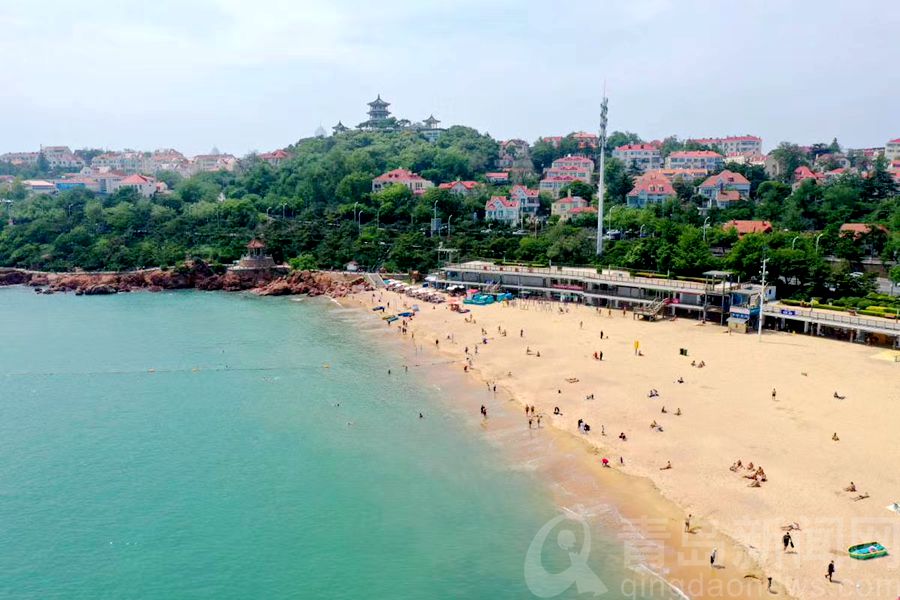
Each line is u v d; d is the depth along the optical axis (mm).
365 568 64875
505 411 101438
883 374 109375
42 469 86312
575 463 82812
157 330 159125
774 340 133000
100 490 80812
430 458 86938
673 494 73812
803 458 79875
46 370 127125
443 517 73062
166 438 95438
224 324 165250
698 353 124375
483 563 64875
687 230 188500
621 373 114000
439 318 162125
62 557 67812
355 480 81875
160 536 71188
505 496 76625
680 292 154875
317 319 170000
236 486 81188
